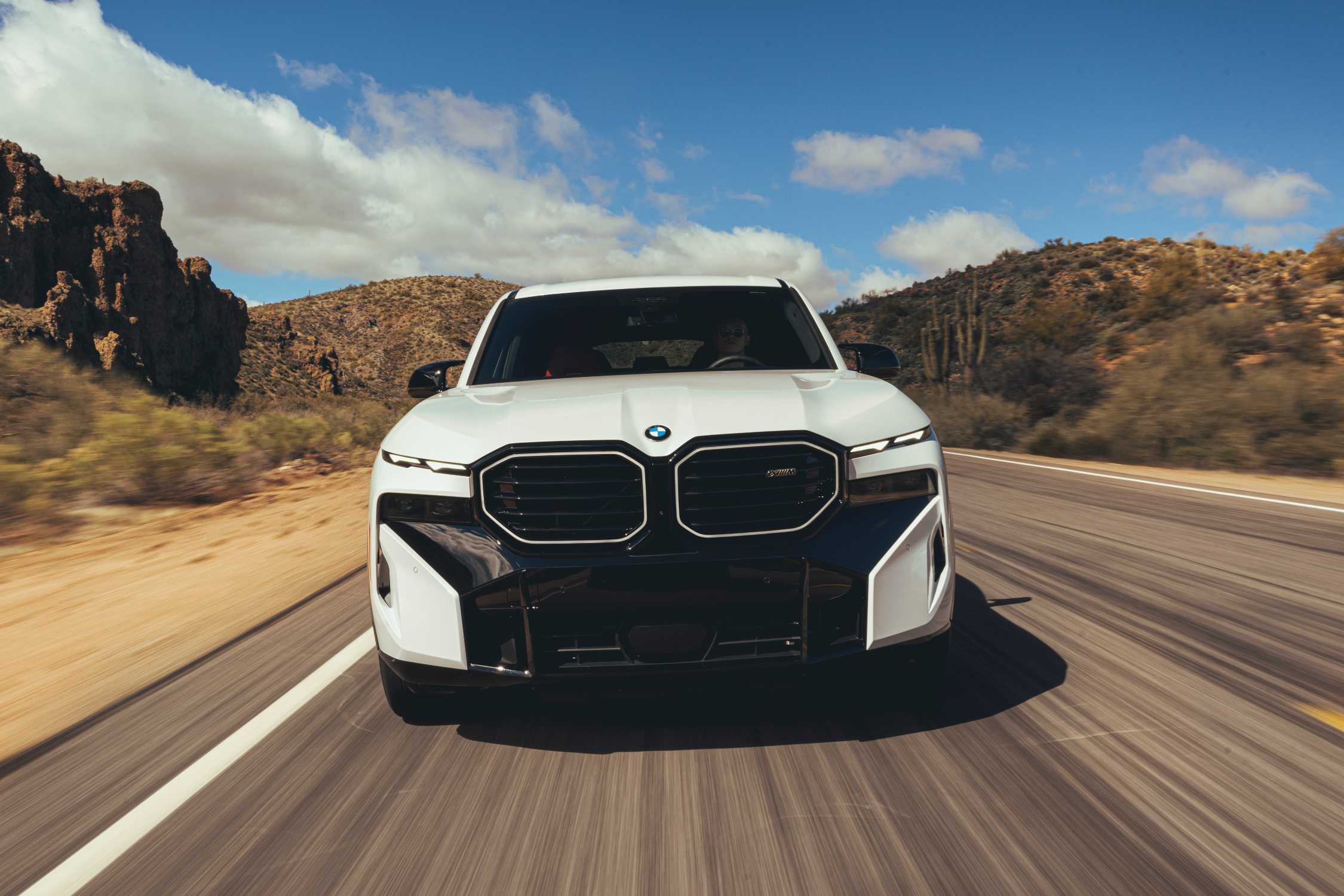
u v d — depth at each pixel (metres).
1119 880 2.11
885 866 2.21
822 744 2.97
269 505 10.03
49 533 8.27
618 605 2.81
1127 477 10.56
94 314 57.53
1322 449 11.06
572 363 4.19
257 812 2.63
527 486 2.88
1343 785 2.58
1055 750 2.86
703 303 4.59
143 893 2.22
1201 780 2.62
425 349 102.94
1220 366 14.89
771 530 2.85
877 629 2.91
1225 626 4.28
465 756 2.98
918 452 3.06
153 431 10.67
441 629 2.92
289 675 3.93
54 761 3.10
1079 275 51.22
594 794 2.67
